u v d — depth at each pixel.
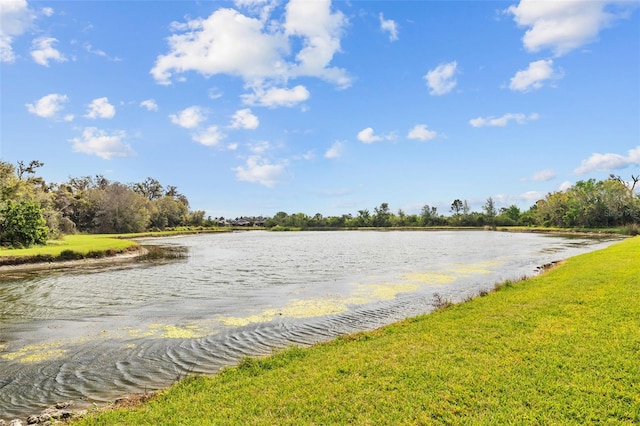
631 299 11.38
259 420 5.60
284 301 16.70
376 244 57.16
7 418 6.91
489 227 114.38
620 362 6.91
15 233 35.12
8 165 45.09
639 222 80.94
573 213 89.88
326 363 8.01
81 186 110.69
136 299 17.48
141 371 8.97
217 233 117.88
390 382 6.71
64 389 8.06
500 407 5.65
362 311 14.69
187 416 5.90
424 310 14.67
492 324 10.00
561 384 6.23
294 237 87.62
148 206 108.50
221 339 11.38
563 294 13.08
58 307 15.91
